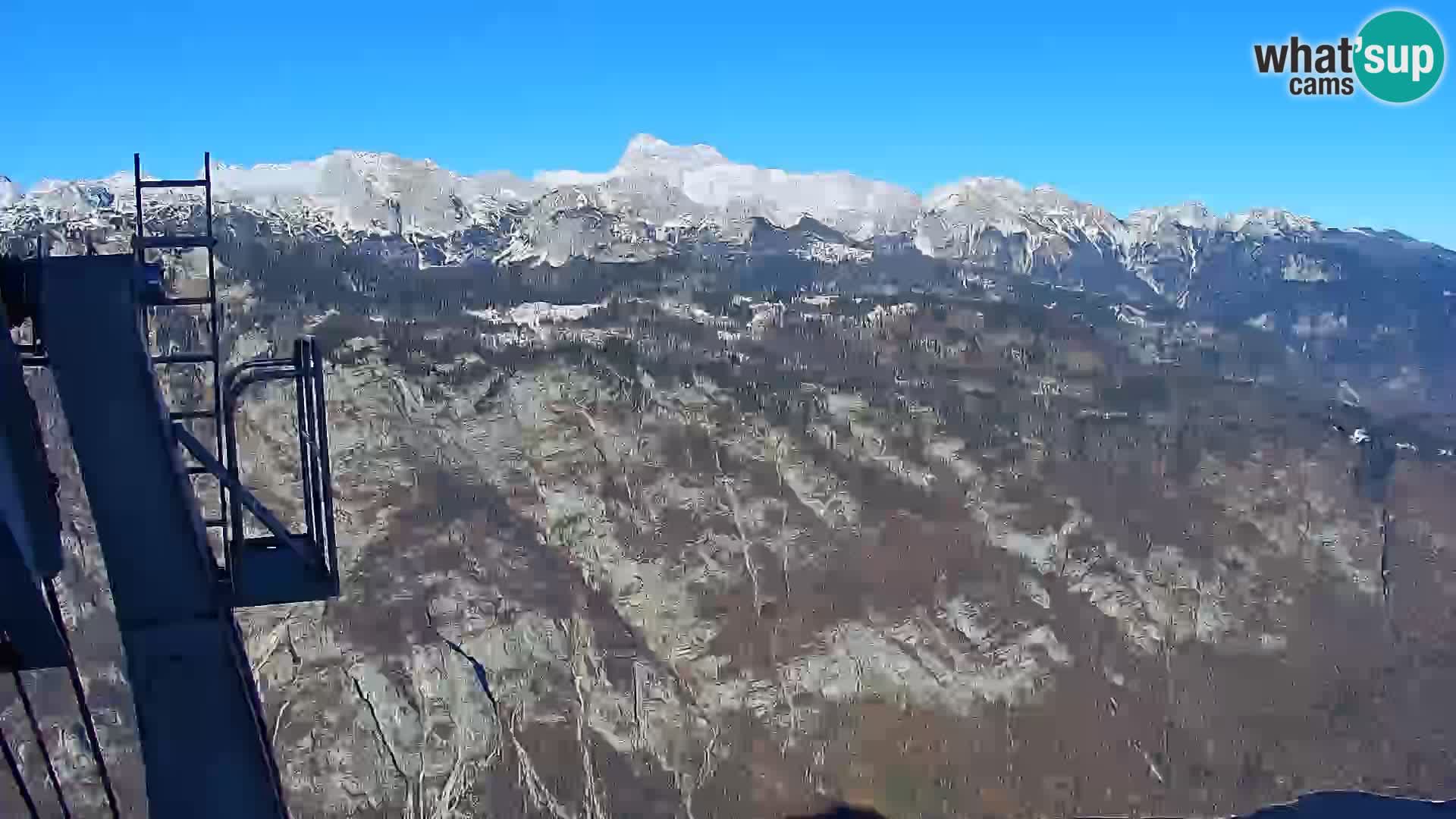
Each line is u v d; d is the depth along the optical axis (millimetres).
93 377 10797
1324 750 107375
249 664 11539
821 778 101812
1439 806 98688
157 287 12055
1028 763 102812
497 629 106188
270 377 13086
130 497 10711
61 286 10938
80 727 85312
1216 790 101438
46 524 10070
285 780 92625
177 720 10430
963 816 98062
